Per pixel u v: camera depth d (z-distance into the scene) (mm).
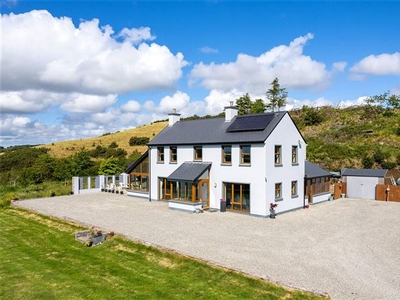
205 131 28672
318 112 66500
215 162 26469
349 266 13461
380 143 47156
